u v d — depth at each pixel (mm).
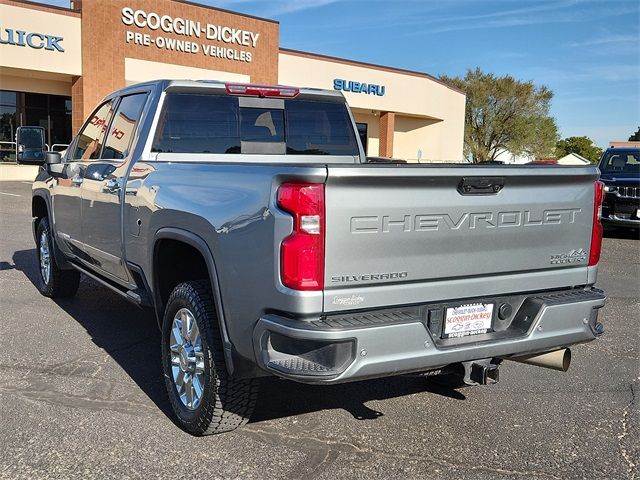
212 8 28203
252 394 3590
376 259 3070
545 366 3814
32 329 5805
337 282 2988
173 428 3850
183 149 4750
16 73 24609
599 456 3643
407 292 3180
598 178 3814
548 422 4090
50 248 6625
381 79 36406
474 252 3373
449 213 3254
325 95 5418
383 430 3908
